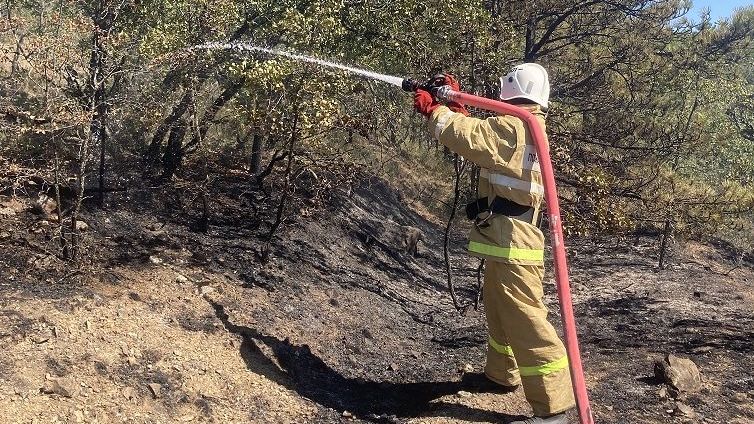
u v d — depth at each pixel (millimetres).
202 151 7570
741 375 5102
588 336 6410
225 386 4555
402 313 7301
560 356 3908
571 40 14258
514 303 3893
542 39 13500
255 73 5758
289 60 5988
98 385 4156
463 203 14469
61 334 4465
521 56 13578
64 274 5199
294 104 6094
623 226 7820
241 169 8891
